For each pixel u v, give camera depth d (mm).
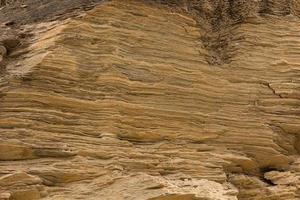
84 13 10430
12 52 10375
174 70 10766
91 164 9297
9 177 8617
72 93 9781
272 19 12125
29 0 12289
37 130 9336
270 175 11031
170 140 10281
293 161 11320
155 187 9031
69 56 9945
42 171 8906
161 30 10961
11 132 9141
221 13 12078
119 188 9031
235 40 11734
